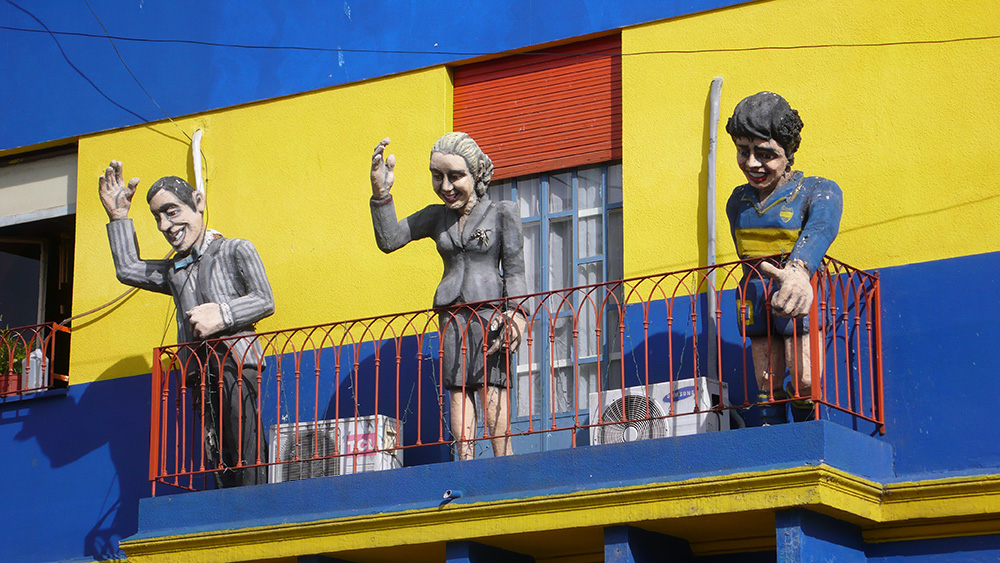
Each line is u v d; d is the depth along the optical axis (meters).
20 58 13.88
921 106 10.41
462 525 9.77
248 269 11.28
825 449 8.98
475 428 10.48
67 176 13.65
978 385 9.80
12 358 13.03
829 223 9.64
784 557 8.91
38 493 12.78
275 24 12.92
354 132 12.40
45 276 13.88
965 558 9.37
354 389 11.50
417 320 11.78
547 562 10.49
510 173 11.88
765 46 10.99
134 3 13.52
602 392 10.33
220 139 12.91
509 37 11.97
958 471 9.70
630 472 9.42
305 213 12.45
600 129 11.61
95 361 12.91
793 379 9.61
